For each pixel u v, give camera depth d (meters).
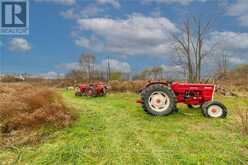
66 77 36.88
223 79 21.86
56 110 7.11
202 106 7.86
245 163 4.19
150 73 25.81
